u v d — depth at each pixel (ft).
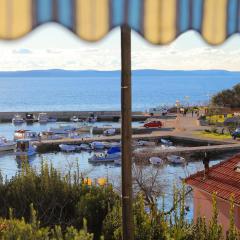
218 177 62.54
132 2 9.26
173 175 171.32
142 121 352.49
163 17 9.61
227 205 56.29
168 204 104.83
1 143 229.86
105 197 41.24
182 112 349.61
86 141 245.86
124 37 10.77
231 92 325.42
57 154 230.07
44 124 363.56
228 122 272.72
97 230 39.22
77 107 620.08
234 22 10.46
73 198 43.29
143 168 153.79
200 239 34.32
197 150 210.79
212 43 10.28
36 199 42.96
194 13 9.91
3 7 8.36
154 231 32.73
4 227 27.12
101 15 9.02
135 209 34.68
